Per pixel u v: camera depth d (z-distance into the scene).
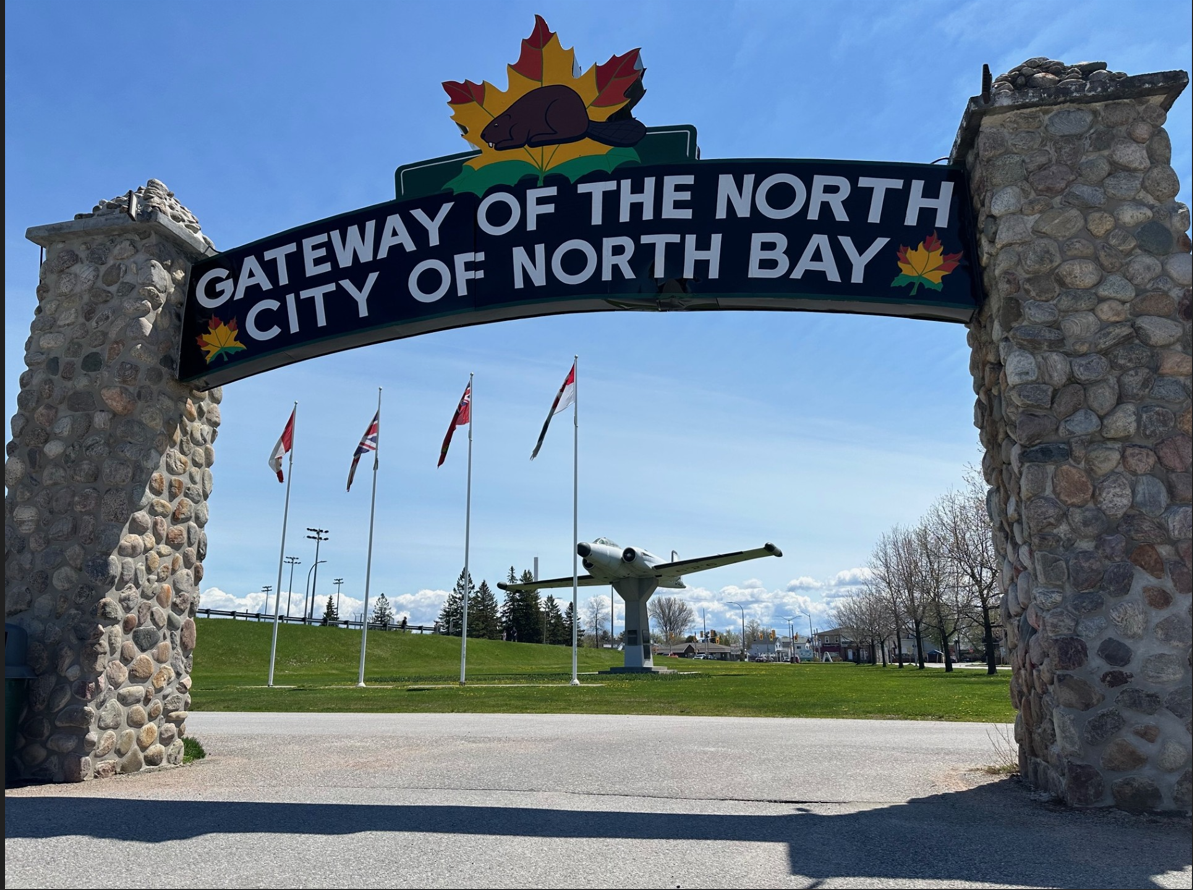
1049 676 6.24
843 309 7.60
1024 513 6.46
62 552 7.95
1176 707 5.88
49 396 8.45
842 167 7.65
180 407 8.93
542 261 8.02
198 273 9.05
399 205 8.56
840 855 4.82
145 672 8.20
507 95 8.42
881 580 58.72
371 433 31.70
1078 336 6.58
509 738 11.38
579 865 4.60
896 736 11.41
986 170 7.00
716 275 7.62
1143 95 6.83
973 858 4.71
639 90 8.16
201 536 9.27
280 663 62.03
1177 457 6.27
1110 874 4.40
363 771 8.16
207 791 6.96
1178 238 6.66
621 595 46.75
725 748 10.01
